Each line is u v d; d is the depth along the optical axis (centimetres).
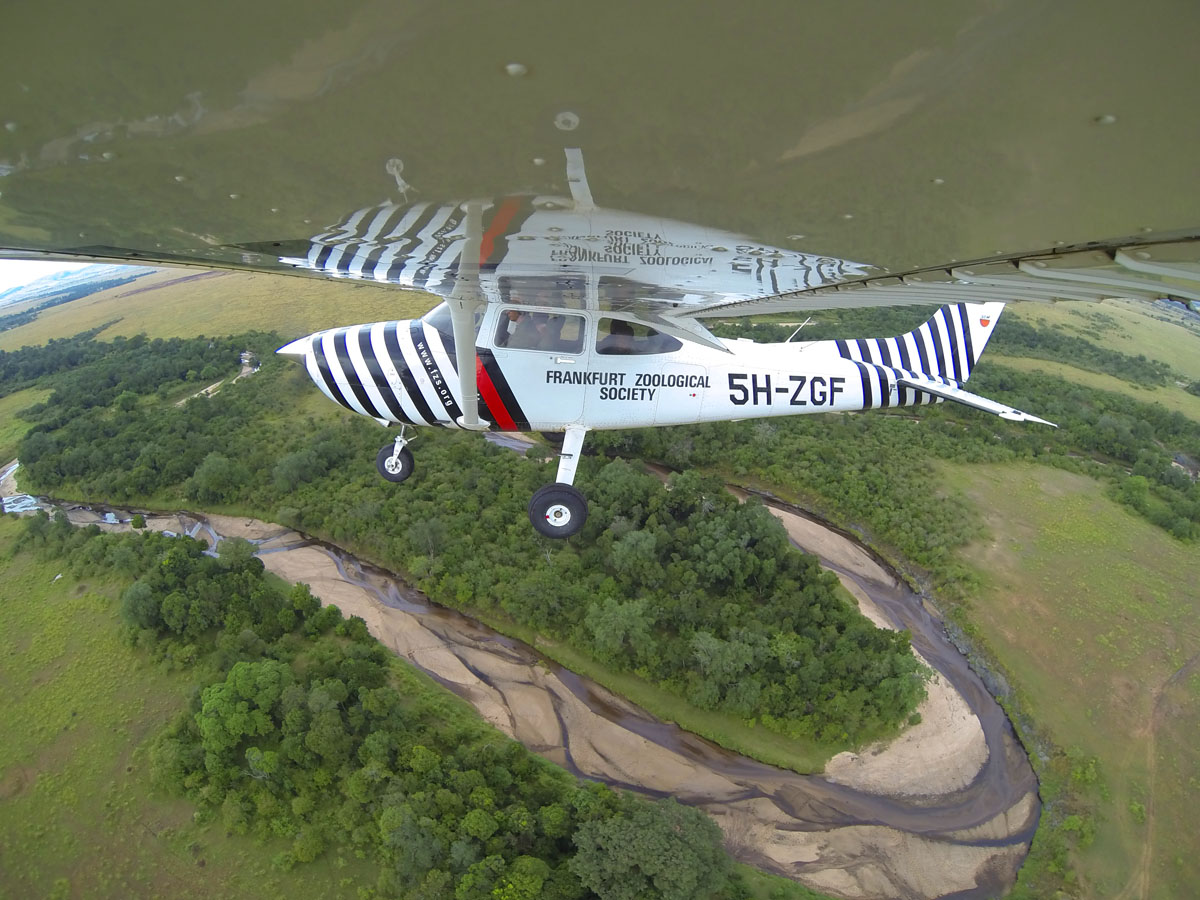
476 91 354
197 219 601
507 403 1286
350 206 539
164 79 370
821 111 346
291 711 2544
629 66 326
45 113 413
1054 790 2558
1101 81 297
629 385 1300
